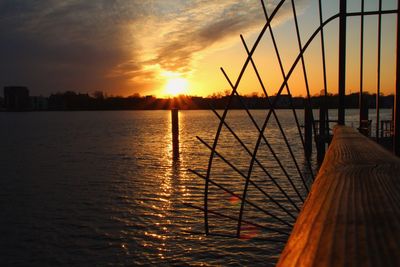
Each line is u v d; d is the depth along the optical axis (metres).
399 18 3.72
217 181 22.12
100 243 13.14
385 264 0.60
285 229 13.13
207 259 11.59
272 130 66.56
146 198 18.97
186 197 18.77
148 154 38.16
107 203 18.30
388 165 1.65
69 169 29.50
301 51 2.82
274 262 11.16
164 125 104.25
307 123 22.14
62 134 71.38
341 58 4.00
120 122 130.50
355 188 1.24
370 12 3.79
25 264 11.72
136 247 12.69
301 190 18.36
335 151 2.17
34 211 17.30
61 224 15.27
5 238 13.86
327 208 1.04
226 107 2.73
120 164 31.58
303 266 0.69
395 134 3.99
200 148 42.12
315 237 0.82
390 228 0.81
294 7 2.74
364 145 2.35
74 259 11.98
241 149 39.00
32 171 28.95
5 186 23.23
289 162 28.16
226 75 2.70
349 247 0.71
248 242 12.36
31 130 85.88
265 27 2.64
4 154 40.28
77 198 19.61
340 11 3.88
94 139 58.66
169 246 12.61
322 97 4.45
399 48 3.87
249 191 18.66
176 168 28.45
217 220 14.69
